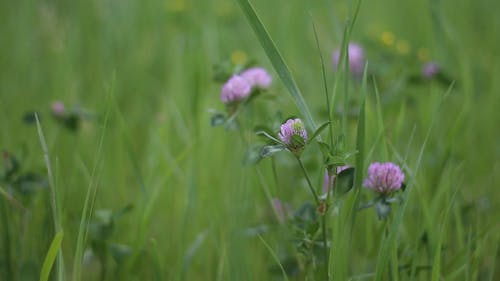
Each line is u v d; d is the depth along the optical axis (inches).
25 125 44.4
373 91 45.7
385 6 72.1
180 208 36.8
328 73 51.9
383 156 31.2
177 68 52.1
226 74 36.2
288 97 46.1
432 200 33.8
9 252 32.6
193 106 45.7
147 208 33.2
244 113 34.3
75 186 37.5
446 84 43.7
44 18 62.1
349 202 29.5
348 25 29.8
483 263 33.9
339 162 27.5
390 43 53.3
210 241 35.1
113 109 43.6
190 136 42.2
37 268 31.5
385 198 29.2
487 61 54.5
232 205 35.3
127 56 60.2
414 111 45.2
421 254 31.6
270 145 29.2
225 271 33.1
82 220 29.2
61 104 41.5
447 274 31.4
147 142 44.2
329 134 29.6
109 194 38.6
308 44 62.9
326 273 29.3
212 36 57.7
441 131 42.5
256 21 28.5
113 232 32.9
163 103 47.7
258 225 35.3
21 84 53.1
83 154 40.3
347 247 29.1
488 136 44.1
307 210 31.0
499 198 38.8
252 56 56.2
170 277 33.6
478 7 69.6
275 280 32.5
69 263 34.9
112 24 63.5
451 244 34.6
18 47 59.5
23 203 34.4
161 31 66.7
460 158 40.7
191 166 37.1
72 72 53.7
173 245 35.8
